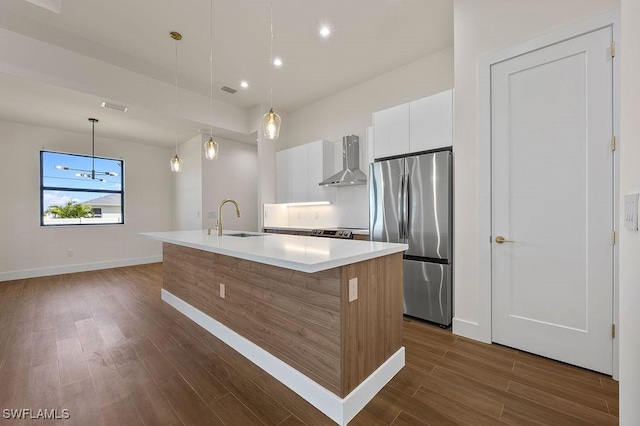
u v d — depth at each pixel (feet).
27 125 15.94
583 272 6.62
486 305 8.01
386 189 10.68
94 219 18.43
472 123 8.27
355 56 12.01
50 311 10.53
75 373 6.48
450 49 11.46
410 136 10.50
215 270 8.53
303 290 5.78
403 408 5.36
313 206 16.88
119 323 9.40
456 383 6.11
